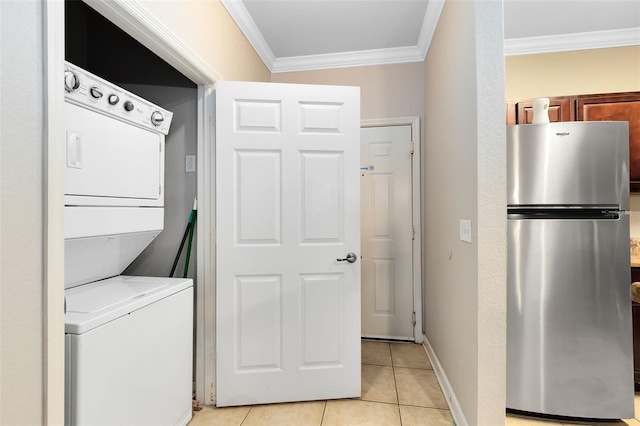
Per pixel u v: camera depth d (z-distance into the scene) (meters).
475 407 1.37
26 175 0.75
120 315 1.14
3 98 0.70
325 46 2.62
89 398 1.01
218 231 1.76
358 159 1.85
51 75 0.80
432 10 2.09
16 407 0.73
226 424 1.62
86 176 1.16
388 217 2.74
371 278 2.76
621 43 2.18
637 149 1.94
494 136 1.34
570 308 1.56
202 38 1.66
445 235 1.94
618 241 1.54
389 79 2.72
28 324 0.76
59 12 0.82
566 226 1.56
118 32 1.88
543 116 1.71
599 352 1.56
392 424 1.62
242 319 1.79
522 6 1.94
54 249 0.81
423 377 2.11
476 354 1.36
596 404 1.56
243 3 2.05
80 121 1.12
